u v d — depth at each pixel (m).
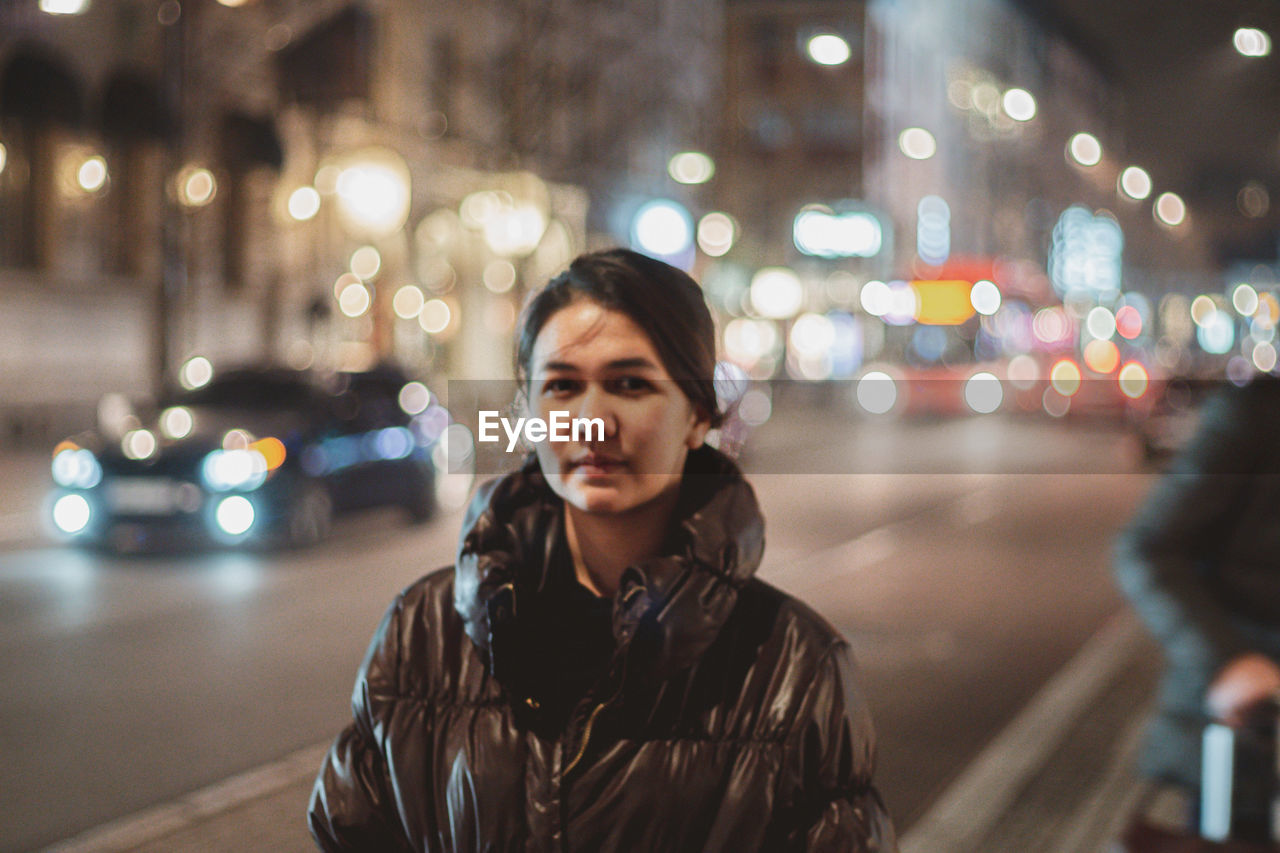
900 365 47.00
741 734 1.81
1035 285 54.59
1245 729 2.54
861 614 11.06
